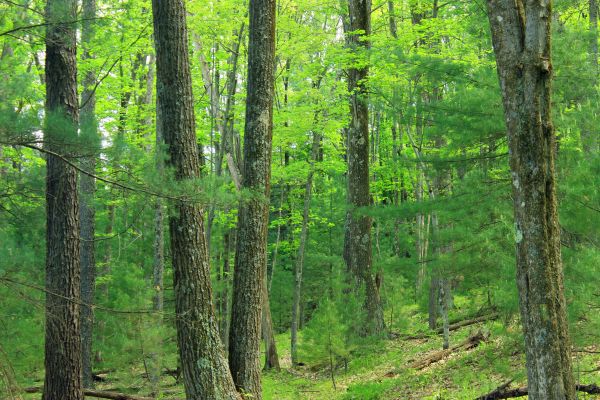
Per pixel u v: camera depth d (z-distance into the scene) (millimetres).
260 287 9383
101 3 12812
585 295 6332
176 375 15172
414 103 10383
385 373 13492
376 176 28141
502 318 8727
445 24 14391
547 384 4836
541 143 5008
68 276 8234
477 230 9930
